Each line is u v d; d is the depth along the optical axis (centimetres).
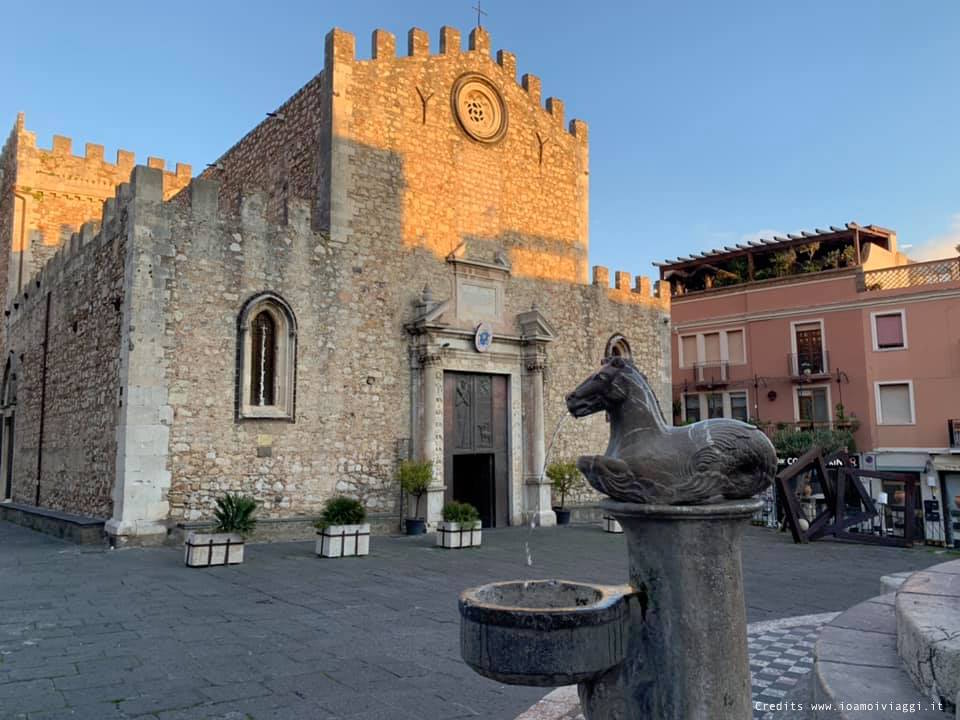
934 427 2933
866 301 3130
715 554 365
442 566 1323
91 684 619
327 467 1741
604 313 2483
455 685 636
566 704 584
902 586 580
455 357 2000
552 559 1433
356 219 1872
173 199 1767
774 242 3494
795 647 776
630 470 376
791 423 3259
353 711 566
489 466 2119
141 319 1501
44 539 1667
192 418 1545
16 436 2470
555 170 2400
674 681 354
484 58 2241
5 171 3164
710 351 3603
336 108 1870
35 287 2361
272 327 1730
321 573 1225
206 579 1144
